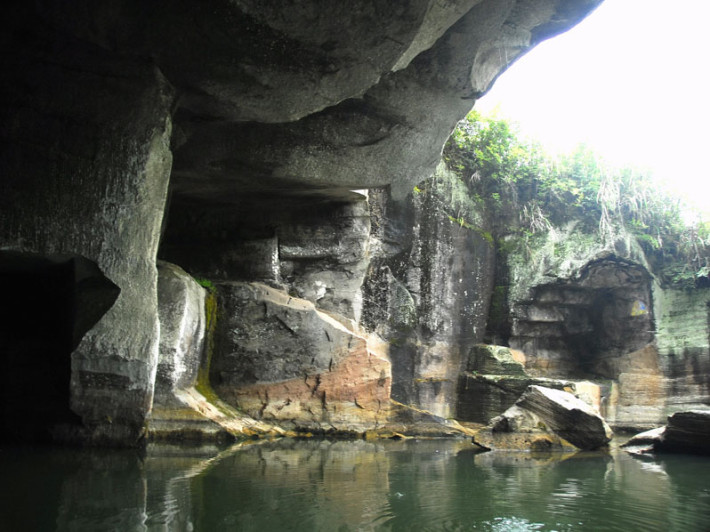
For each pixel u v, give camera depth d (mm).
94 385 8078
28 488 5531
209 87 8352
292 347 12688
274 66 8094
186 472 6637
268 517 4781
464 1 8562
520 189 18047
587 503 5762
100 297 8133
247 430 11141
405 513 5094
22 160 7488
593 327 18141
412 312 15172
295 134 11070
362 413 12930
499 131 17938
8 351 9016
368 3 7523
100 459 7281
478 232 17016
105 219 7895
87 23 7293
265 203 14008
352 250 14391
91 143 7789
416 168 12328
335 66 8273
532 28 10438
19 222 7469
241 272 13875
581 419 10789
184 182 12195
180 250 13867
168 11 7281
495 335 17078
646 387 17062
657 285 17672
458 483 6648
